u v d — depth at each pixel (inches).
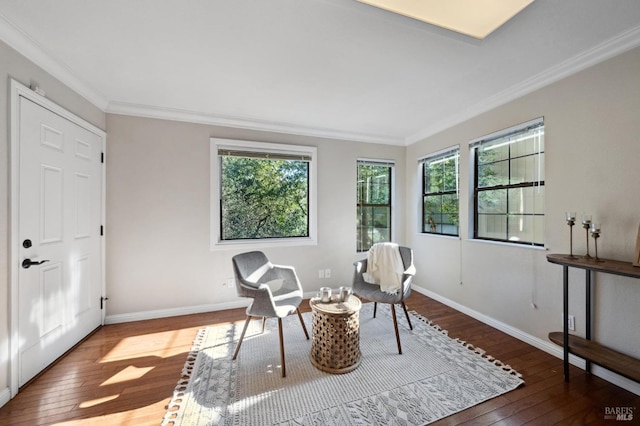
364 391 66.4
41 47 69.5
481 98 102.0
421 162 144.7
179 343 90.2
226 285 121.6
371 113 117.0
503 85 91.4
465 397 64.4
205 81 88.2
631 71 65.8
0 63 61.0
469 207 115.1
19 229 65.7
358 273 104.1
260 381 70.3
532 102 88.4
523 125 91.1
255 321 108.2
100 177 100.7
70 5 55.5
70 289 84.7
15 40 63.7
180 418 58.0
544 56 74.2
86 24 61.3
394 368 75.9
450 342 90.7
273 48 70.4
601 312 72.3
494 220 107.3
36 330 71.3
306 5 55.0
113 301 105.7
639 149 64.7
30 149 69.0
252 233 131.2
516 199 98.3
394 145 154.2
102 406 61.5
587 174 74.5
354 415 58.8
